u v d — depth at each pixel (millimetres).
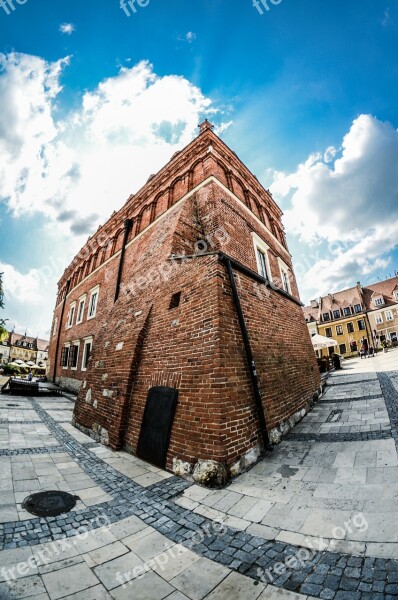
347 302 45750
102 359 7816
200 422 4574
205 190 8703
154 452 4984
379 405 7211
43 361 71062
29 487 3842
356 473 3838
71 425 8008
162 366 5785
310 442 5367
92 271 16578
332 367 19484
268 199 13438
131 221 12836
